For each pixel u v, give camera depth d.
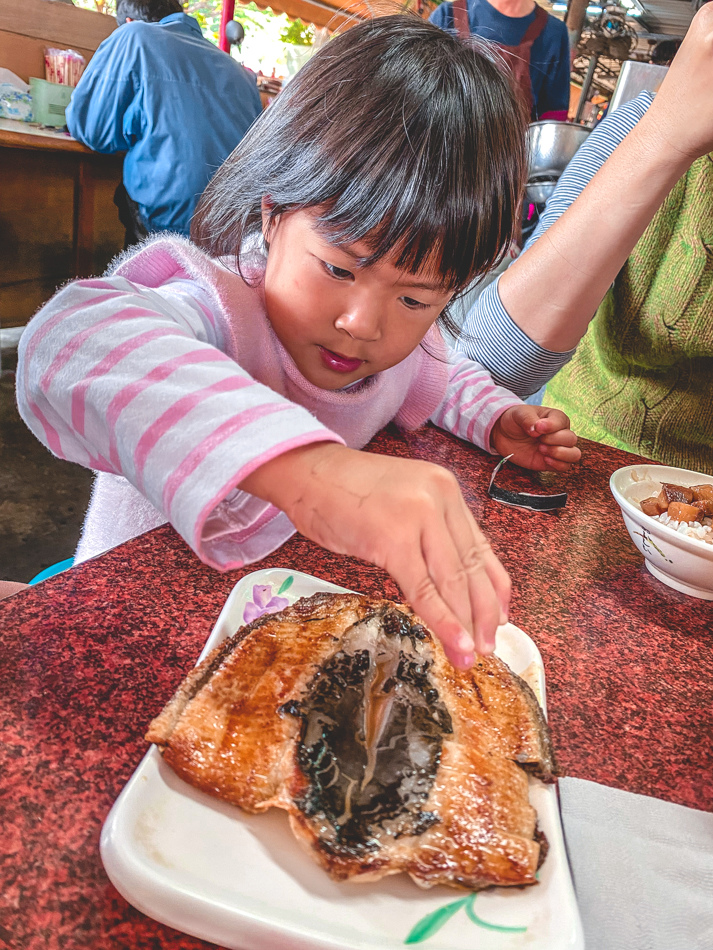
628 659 0.76
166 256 0.93
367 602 0.63
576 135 1.99
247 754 0.47
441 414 1.33
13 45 3.53
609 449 1.45
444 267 0.77
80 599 0.69
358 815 0.44
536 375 1.43
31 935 0.39
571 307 1.32
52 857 0.43
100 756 0.52
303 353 0.95
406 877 0.43
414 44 0.79
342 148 0.73
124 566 0.75
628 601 0.88
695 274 1.42
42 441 0.69
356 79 0.76
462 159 0.74
